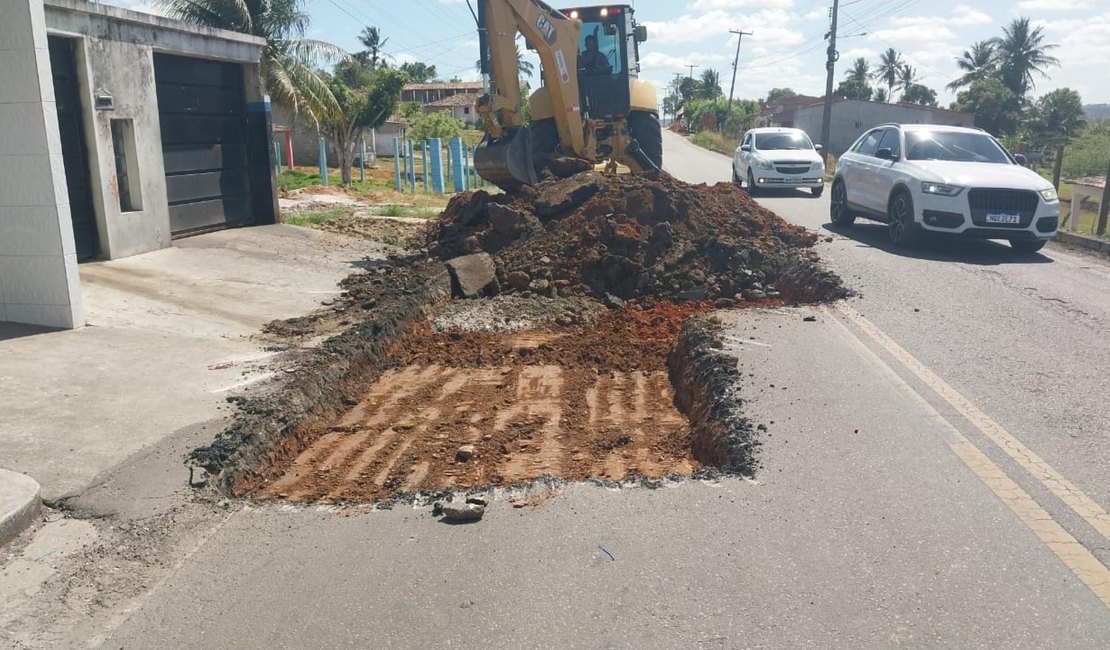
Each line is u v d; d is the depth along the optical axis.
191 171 13.62
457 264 11.56
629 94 16.48
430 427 6.97
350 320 9.43
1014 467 5.24
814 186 21.19
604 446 6.46
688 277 11.45
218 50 13.68
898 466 5.25
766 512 4.68
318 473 5.94
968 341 7.98
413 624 3.73
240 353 7.79
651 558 4.22
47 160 7.79
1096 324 8.63
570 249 11.74
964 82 80.56
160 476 5.15
